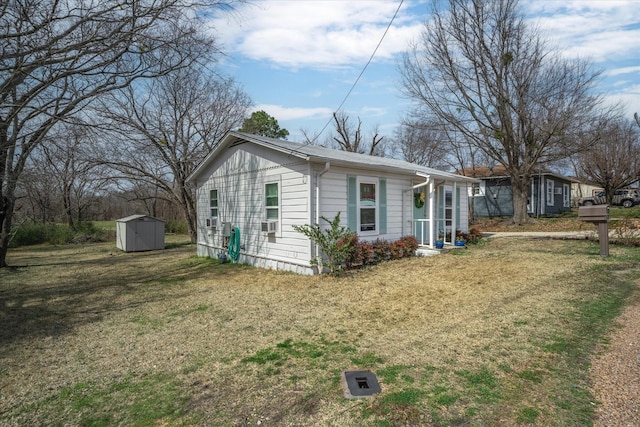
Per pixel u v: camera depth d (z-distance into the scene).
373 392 3.03
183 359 3.97
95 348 4.43
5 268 11.26
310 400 2.98
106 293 7.51
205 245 12.86
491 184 25.47
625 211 23.34
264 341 4.40
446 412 2.70
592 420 2.53
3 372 3.81
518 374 3.23
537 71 17.31
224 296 6.79
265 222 9.29
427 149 30.11
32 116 7.92
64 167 13.13
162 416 2.86
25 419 2.93
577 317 4.66
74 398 3.23
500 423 2.54
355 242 8.55
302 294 6.61
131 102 16.38
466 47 18.17
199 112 18.80
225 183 11.50
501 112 18.17
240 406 2.95
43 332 5.11
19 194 12.20
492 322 4.63
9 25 6.30
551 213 24.95
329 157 8.04
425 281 7.17
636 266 7.63
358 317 5.18
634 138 24.59
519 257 9.36
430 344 4.04
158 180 17.81
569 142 17.06
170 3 7.29
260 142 9.31
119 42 7.06
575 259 8.69
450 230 12.91
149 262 12.03
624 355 3.49
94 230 21.53
